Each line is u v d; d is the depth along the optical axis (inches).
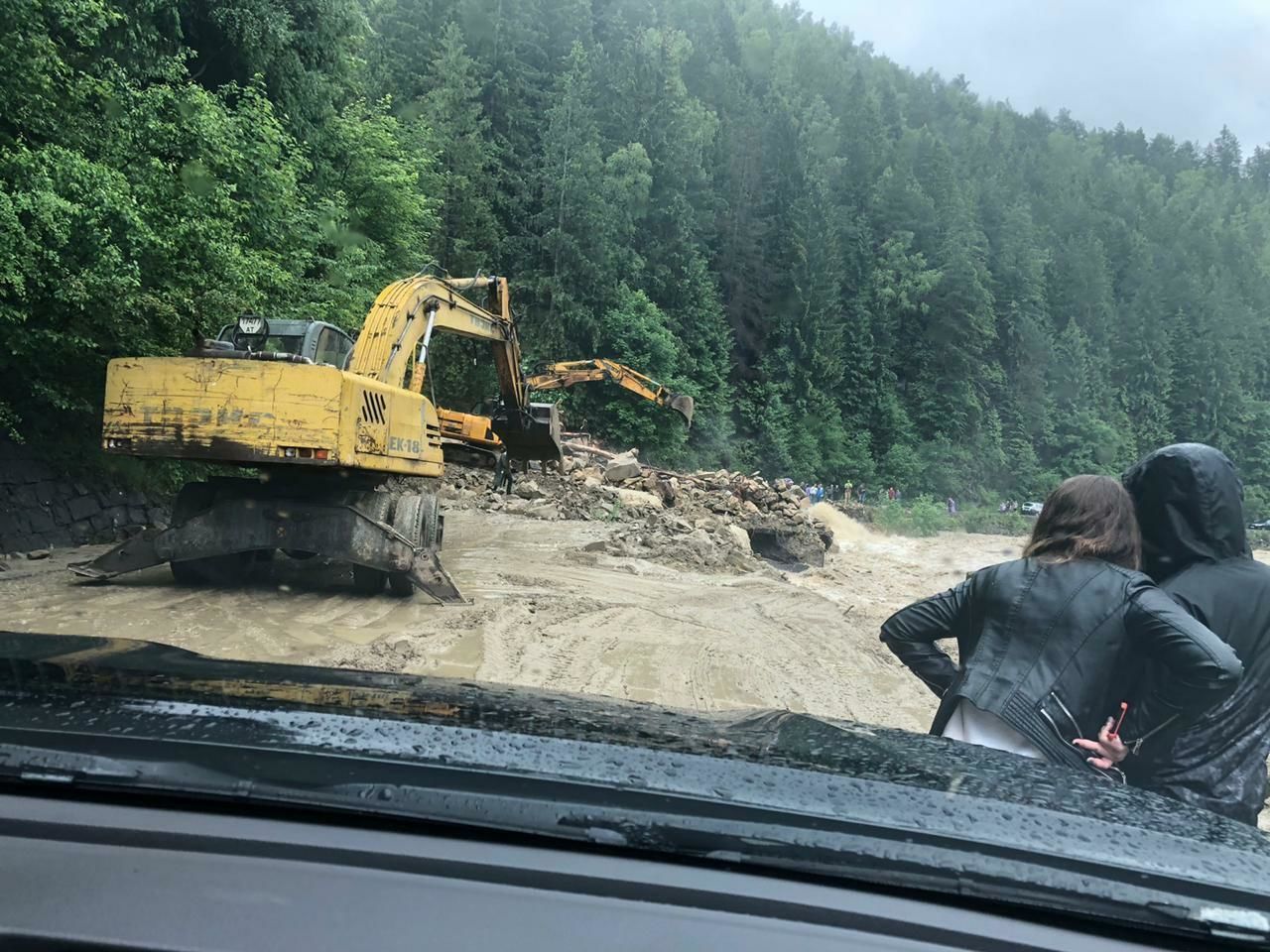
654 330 2249.0
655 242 2632.9
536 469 964.0
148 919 44.3
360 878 47.7
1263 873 58.6
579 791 56.4
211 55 738.2
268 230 587.5
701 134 3090.6
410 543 375.2
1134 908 52.1
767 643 370.9
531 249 2294.5
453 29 2324.1
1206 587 112.1
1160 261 4638.3
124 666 89.2
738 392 2935.5
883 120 4867.1
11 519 446.6
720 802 57.3
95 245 414.3
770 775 64.3
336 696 79.2
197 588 387.5
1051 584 111.2
